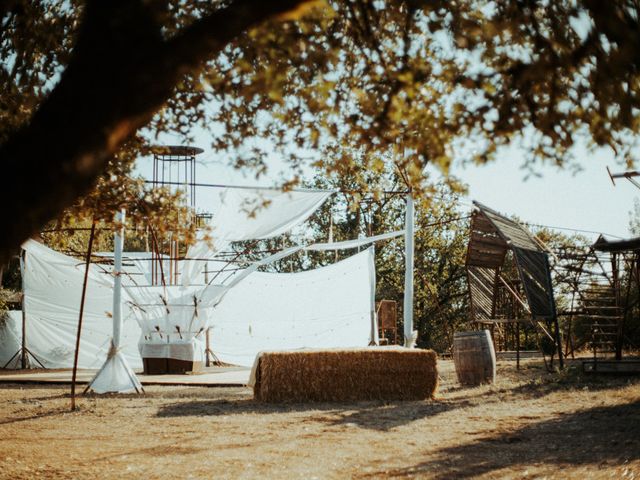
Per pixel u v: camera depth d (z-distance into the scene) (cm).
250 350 2245
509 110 343
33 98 470
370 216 3650
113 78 228
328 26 412
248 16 250
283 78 362
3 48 466
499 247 1819
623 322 1558
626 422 701
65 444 639
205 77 437
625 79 311
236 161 469
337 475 481
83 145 227
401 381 1019
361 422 774
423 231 3712
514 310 2009
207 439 657
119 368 1173
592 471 470
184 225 571
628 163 358
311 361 1004
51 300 2162
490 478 462
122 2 230
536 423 727
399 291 3806
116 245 1178
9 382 1458
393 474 482
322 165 459
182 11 413
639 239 1423
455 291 3828
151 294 1681
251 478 473
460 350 1207
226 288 1730
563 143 348
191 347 1702
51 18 475
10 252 228
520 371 1476
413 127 354
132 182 546
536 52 341
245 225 1619
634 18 301
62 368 2123
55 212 232
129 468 513
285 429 724
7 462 542
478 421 761
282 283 2309
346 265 2381
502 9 357
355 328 2348
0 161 224
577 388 1062
